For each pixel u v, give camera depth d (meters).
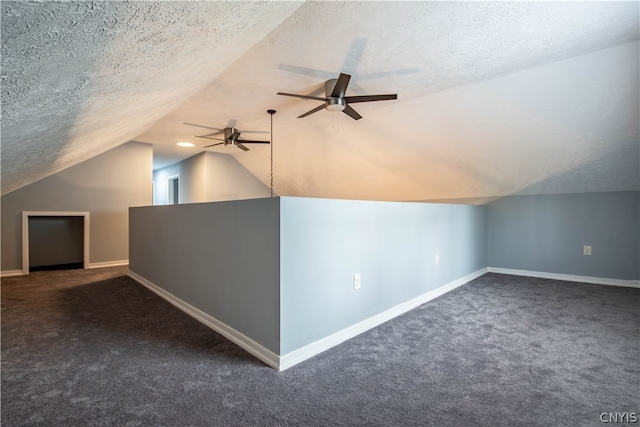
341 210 2.30
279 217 1.89
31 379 1.75
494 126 3.61
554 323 2.62
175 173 7.93
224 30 1.40
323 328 2.15
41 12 0.62
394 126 4.20
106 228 5.38
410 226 3.05
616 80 2.67
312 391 1.65
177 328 2.52
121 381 1.74
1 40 0.64
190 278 2.86
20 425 1.38
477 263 4.54
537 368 1.89
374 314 2.59
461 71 2.85
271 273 1.94
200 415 1.46
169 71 1.61
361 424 1.41
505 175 4.33
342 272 2.30
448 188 5.11
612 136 3.19
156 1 0.81
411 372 1.85
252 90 3.31
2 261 4.54
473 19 2.05
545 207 4.43
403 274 2.94
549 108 3.15
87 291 3.67
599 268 4.05
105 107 1.76
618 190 3.91
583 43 2.36
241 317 2.21
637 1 1.87
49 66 0.87
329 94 3.04
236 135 4.77
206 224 2.60
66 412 1.47
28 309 3.00
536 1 1.86
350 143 4.93
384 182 5.59
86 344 2.21
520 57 2.59
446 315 2.83
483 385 1.71
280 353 1.89
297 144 5.48
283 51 2.48
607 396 1.61
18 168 2.42
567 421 1.42
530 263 4.55
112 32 0.87
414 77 2.98
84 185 5.16
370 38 2.29
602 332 2.43
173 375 1.80
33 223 5.21
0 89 0.86
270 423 1.41
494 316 2.80
